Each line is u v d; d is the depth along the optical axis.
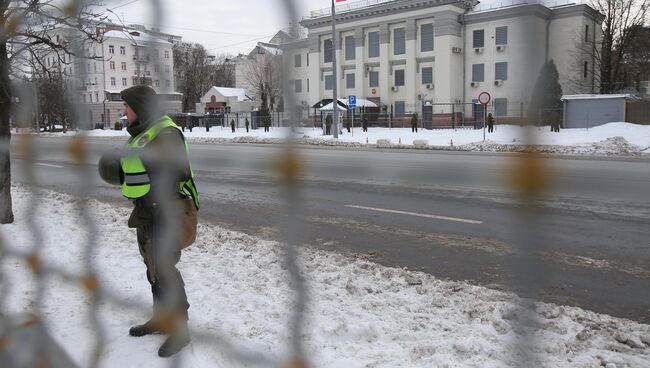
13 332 2.68
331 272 4.77
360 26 45.31
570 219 7.14
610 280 4.75
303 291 2.06
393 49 44.16
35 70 5.17
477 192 9.41
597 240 6.10
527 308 1.65
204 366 2.76
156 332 3.17
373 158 16.08
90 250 3.10
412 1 41.62
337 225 7.04
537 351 1.68
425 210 7.95
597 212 7.58
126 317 3.41
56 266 3.63
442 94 40.88
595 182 10.29
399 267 5.20
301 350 2.10
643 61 40.69
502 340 3.21
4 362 2.46
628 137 20.86
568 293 4.44
